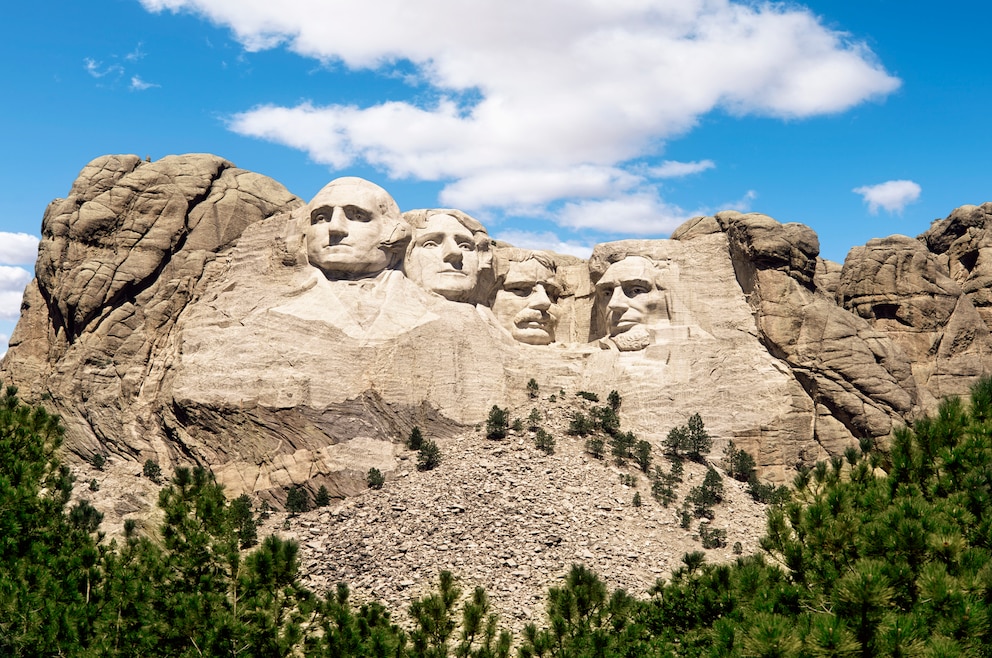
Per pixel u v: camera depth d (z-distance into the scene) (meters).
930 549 32.94
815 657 30.91
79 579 39.56
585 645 38.94
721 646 32.97
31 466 43.59
